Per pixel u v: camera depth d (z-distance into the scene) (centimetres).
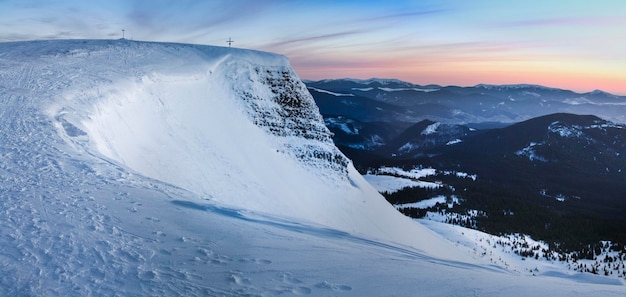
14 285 655
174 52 5206
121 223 989
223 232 1016
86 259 767
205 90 4694
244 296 673
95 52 4572
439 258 1081
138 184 1402
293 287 723
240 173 3812
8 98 2241
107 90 2897
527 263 8244
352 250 995
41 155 1541
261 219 1212
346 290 727
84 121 2191
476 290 757
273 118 5259
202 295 665
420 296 719
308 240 1041
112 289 664
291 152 5100
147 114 3309
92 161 1583
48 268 718
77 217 990
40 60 3753
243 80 5284
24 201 1073
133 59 4400
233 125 4591
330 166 5291
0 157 1459
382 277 803
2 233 856
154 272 738
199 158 3450
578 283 845
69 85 2738
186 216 1114
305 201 4347
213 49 5531
